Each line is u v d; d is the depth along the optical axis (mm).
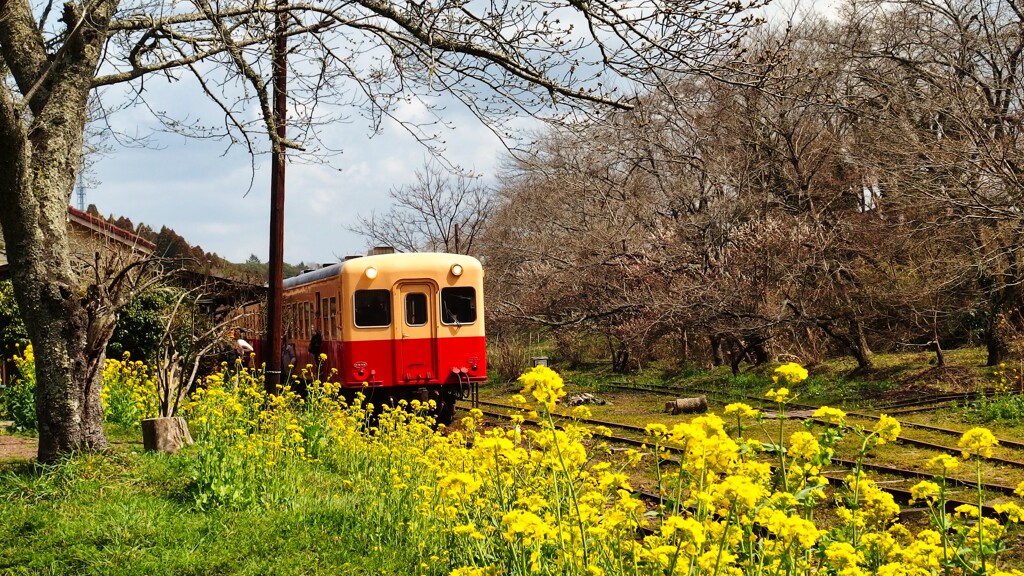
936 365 19562
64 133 8625
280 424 9531
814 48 22297
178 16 9289
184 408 11984
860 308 20125
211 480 7586
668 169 26359
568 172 26781
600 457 11391
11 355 17422
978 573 3906
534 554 4059
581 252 26797
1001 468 9742
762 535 4398
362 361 15180
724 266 22828
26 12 8766
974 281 19531
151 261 10086
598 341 32594
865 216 22078
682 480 4199
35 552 6207
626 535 4574
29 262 8352
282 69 10719
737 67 8695
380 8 8836
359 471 9023
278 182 14258
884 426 4211
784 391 4207
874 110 20125
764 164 23422
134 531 6641
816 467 4020
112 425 12328
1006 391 14914
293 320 19016
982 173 16234
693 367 25781
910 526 7582
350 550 6453
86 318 8609
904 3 20141
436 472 6914
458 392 15844
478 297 15773
